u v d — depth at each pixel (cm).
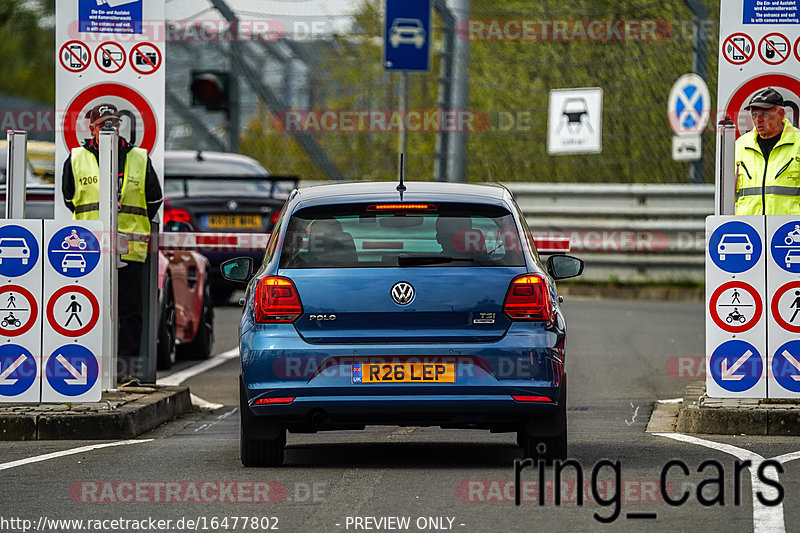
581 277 6775
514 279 2520
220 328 5525
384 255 2533
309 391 2492
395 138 6531
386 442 3028
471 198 2609
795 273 3006
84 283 3066
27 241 3061
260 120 6538
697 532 1992
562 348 2553
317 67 6325
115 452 2823
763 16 3300
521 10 6309
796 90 3300
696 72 6056
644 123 6341
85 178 3500
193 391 3928
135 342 3597
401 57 5622
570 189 6719
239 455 2777
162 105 3516
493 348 2491
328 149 6525
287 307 2519
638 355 4484
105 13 3503
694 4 6038
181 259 4397
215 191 5822
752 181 3319
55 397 3075
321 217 2588
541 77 6450
